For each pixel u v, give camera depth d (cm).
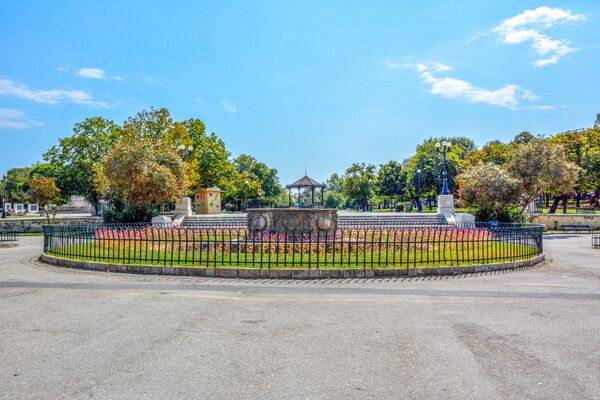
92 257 1283
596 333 605
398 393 419
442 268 1084
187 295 851
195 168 3856
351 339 581
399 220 2319
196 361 500
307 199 6172
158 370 473
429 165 5334
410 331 616
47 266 1270
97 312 719
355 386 435
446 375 462
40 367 482
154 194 2484
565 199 3984
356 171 6781
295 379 451
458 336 593
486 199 2622
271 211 1623
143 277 1054
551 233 2927
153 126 3712
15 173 8794
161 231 1873
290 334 602
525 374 463
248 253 1314
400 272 1061
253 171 8006
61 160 4184
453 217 2386
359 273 1041
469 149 8375
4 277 1069
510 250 1337
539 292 882
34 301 800
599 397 409
